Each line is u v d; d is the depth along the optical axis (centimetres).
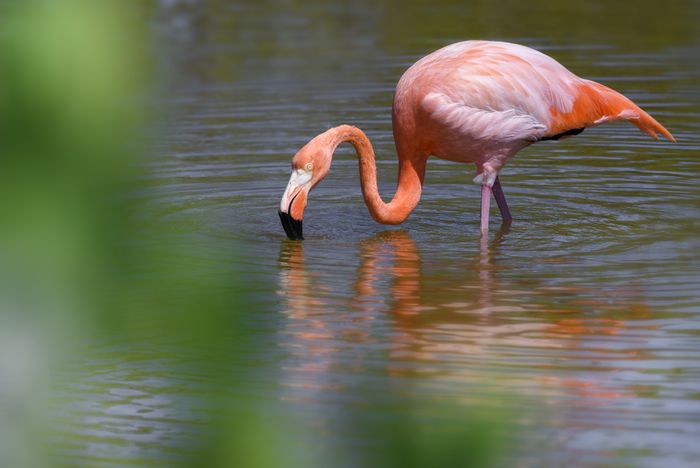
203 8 2069
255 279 178
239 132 1268
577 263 827
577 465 455
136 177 134
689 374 582
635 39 1714
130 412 500
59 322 113
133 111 135
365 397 532
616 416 518
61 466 438
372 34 1806
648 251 857
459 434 114
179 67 1573
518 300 729
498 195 966
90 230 108
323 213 1022
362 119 1323
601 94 942
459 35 1772
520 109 907
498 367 592
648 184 1086
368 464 121
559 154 1224
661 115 1309
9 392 117
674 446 480
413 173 955
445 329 666
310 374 570
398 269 816
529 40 1716
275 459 113
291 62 1609
